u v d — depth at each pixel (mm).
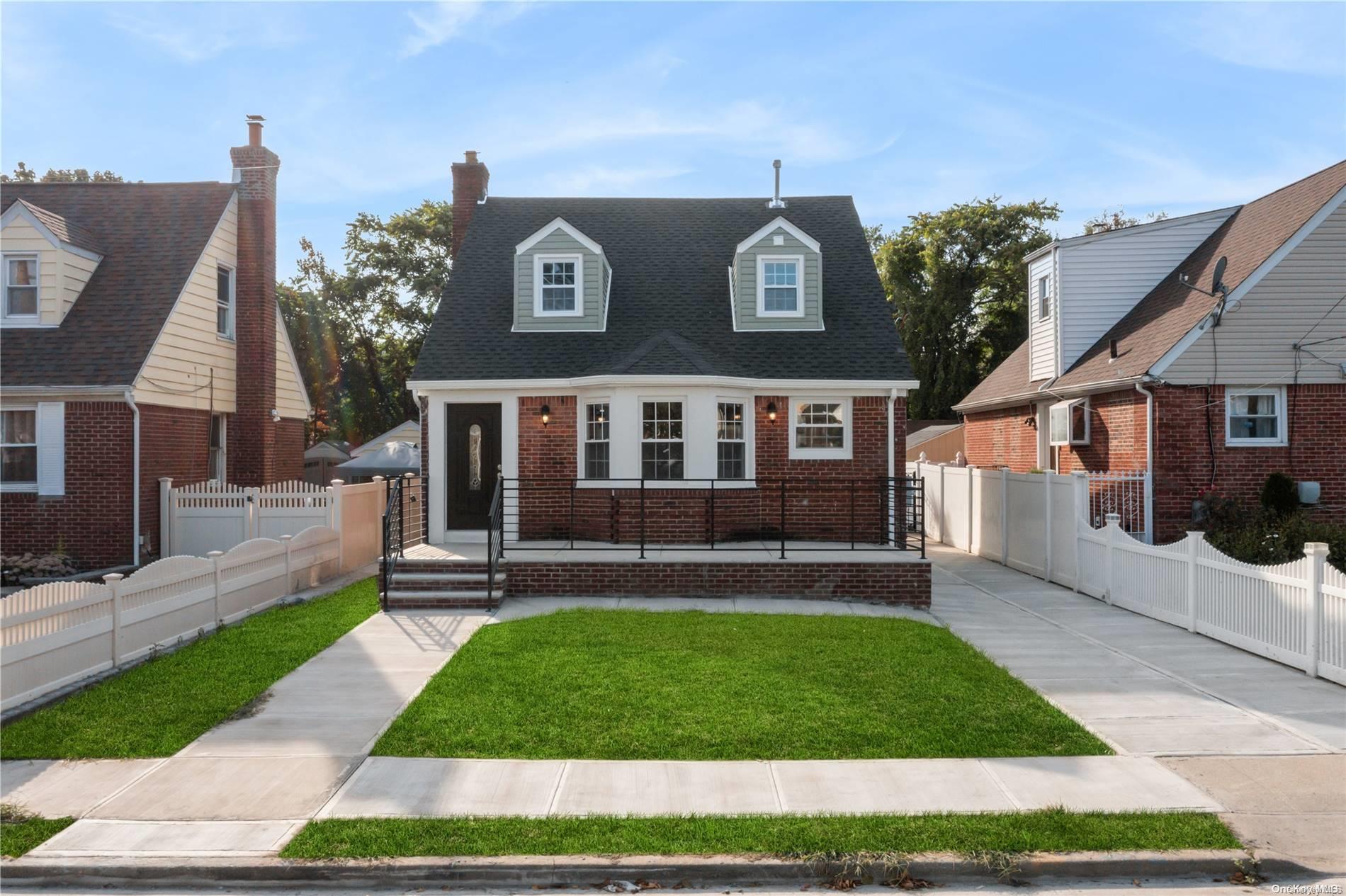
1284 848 5590
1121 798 6320
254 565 13000
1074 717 8141
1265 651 10352
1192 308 16938
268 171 21047
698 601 13320
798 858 5438
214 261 19766
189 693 8656
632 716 7930
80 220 19953
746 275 17594
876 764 6949
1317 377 16016
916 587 13555
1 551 17000
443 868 5367
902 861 5406
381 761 6996
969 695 8555
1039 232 42625
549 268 17672
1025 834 5695
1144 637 11523
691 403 15555
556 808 6145
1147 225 19938
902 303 43438
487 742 7332
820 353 16906
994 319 43062
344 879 5352
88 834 5793
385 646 10625
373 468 22531
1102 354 18984
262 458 20719
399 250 43688
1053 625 12289
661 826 5824
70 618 8898
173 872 5367
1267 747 7359
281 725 7840
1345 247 16016
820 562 13570
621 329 17484
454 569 13555
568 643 10438
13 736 7484
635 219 20453
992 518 19891
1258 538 14148
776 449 16562
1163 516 16125
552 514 16391
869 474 16609
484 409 16641
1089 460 18922
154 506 17406
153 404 17438
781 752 7160
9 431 17203
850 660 9719
